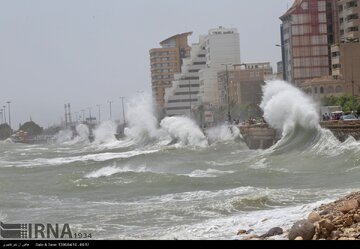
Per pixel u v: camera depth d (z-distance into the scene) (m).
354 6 183.38
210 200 46.06
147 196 53.06
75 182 65.50
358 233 23.58
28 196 58.28
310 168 68.44
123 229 35.78
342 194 43.38
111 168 83.94
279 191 46.75
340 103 139.88
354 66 172.75
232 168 76.19
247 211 39.62
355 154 69.81
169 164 85.88
